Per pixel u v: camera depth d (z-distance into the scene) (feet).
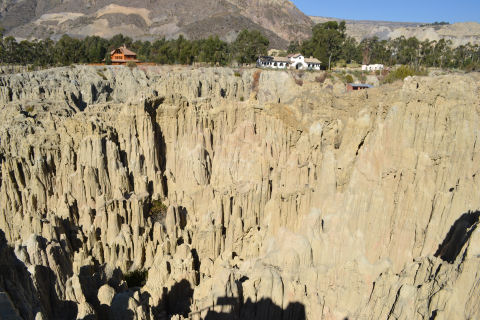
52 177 170.40
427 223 99.45
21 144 179.22
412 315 74.18
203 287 103.40
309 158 139.74
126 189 167.63
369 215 107.55
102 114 192.34
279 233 113.29
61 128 180.65
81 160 167.63
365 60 418.72
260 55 427.74
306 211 118.93
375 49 448.24
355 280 96.27
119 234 140.97
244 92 308.19
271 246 113.60
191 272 113.80
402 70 237.25
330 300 95.96
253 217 131.75
